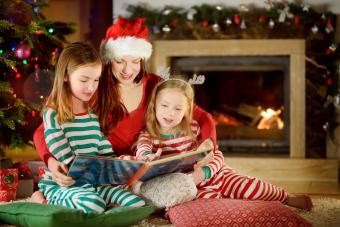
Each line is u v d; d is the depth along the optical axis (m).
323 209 2.57
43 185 2.43
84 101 2.43
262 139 4.05
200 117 2.65
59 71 2.34
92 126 2.44
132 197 2.29
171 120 2.47
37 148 2.39
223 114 4.17
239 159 3.85
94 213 2.09
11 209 2.16
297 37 3.82
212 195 2.45
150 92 2.66
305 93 3.85
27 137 3.27
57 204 2.30
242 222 2.09
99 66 2.34
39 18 3.28
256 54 3.86
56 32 3.41
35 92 3.29
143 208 2.23
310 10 3.75
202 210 2.17
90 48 2.36
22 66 3.23
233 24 3.86
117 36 2.55
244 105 4.15
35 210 2.07
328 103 3.81
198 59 3.98
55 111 2.34
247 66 3.97
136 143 2.58
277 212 2.12
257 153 4.02
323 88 3.82
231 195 2.53
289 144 3.98
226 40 3.88
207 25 3.87
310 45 3.81
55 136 2.31
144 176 2.28
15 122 3.20
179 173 2.37
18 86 3.32
